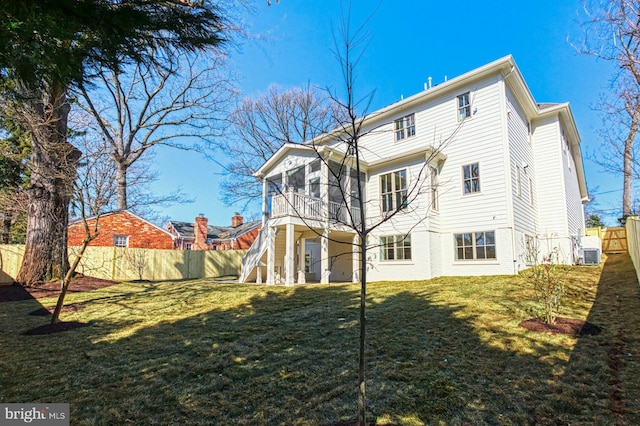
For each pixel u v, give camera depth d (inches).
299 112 976.9
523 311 249.3
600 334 191.5
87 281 478.9
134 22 119.1
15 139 517.7
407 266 485.4
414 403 124.9
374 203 541.3
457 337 198.7
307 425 112.5
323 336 214.5
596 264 518.3
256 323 253.9
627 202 735.7
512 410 118.1
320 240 583.5
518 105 524.1
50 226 442.0
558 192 552.1
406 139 552.1
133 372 162.1
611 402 119.6
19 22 101.0
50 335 229.8
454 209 486.3
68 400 133.8
